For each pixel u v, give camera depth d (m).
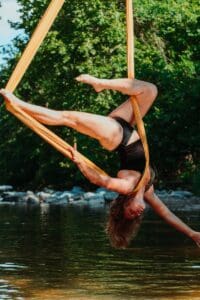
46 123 6.63
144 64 31.66
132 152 6.84
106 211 25.08
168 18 36.78
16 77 6.45
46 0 37.16
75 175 38.72
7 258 12.55
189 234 6.98
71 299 8.98
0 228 18.44
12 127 42.84
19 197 35.38
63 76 36.66
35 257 12.69
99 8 35.19
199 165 33.03
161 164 32.38
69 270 11.20
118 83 6.84
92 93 35.25
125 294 9.32
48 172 41.31
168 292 9.45
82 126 6.73
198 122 30.45
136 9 36.44
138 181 6.78
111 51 35.47
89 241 15.10
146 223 18.94
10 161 45.09
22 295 9.24
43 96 38.00
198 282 10.14
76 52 35.66
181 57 35.59
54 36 35.59
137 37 37.38
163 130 30.66
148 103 6.91
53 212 24.97
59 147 6.51
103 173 6.64
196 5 38.69
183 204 26.05
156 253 13.05
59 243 14.77
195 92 29.95
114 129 6.81
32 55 6.42
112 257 12.62
